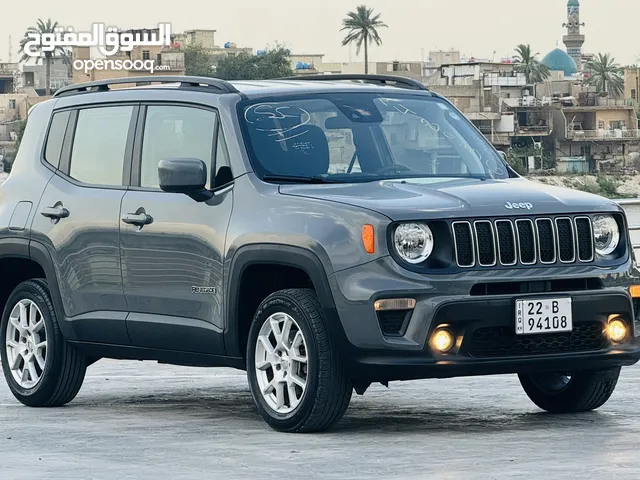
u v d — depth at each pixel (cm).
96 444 738
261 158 797
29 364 930
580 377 813
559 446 693
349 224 732
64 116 930
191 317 812
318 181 791
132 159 866
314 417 745
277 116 820
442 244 727
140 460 681
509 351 737
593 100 14825
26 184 936
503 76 14700
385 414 842
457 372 723
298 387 762
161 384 1045
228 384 1038
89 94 919
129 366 1177
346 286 726
